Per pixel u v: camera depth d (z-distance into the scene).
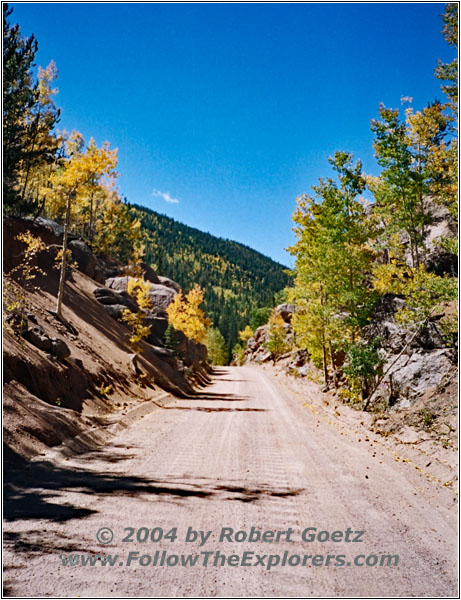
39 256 26.34
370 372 17.78
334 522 5.75
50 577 3.81
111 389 16.77
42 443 8.70
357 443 12.14
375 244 24.52
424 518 6.12
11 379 10.27
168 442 11.08
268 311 101.31
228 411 18.70
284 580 4.04
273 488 7.30
